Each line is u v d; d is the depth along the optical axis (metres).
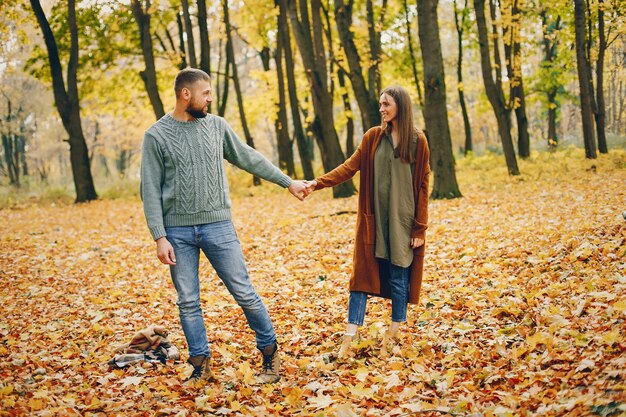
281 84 21.89
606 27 19.86
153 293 6.58
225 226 3.79
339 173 4.17
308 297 5.96
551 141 23.80
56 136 40.66
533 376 3.16
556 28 23.36
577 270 5.13
